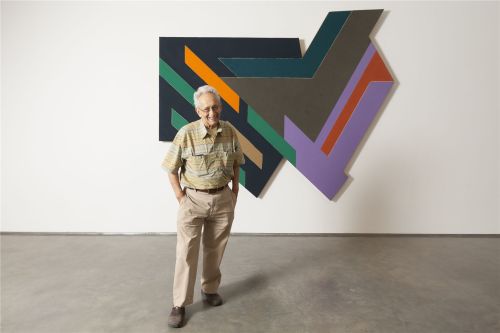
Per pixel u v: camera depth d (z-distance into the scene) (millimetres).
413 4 3074
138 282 2340
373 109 3121
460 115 3182
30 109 3162
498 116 3184
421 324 1869
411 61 3125
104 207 3277
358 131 3146
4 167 3227
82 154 3221
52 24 3080
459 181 3250
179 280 1879
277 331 1801
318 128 3141
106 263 2646
